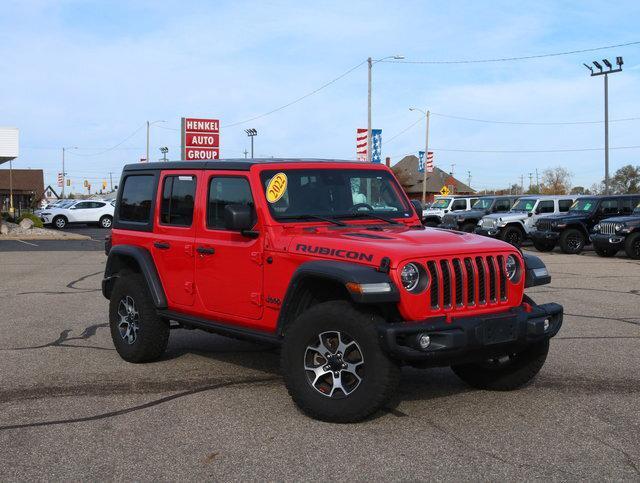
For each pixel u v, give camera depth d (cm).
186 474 424
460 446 466
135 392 601
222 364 700
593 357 718
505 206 2942
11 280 1445
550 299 1145
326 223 588
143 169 719
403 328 475
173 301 664
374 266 489
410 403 564
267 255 561
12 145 3130
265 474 422
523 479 412
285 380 524
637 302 1109
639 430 497
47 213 4297
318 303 536
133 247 709
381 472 423
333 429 500
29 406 562
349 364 502
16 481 415
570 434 489
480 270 524
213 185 622
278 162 599
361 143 3816
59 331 880
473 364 601
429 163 5441
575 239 2209
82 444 476
